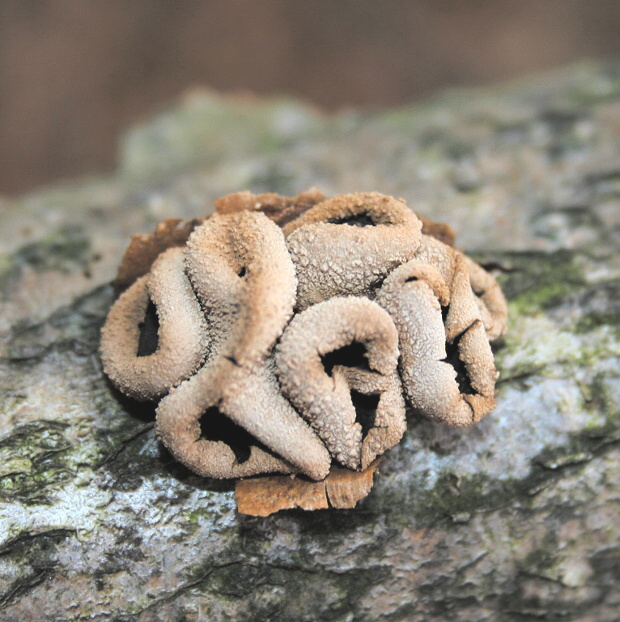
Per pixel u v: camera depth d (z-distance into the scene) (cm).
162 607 19
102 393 20
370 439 19
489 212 21
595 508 20
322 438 18
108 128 40
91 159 39
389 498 19
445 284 19
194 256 19
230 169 23
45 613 19
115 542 19
